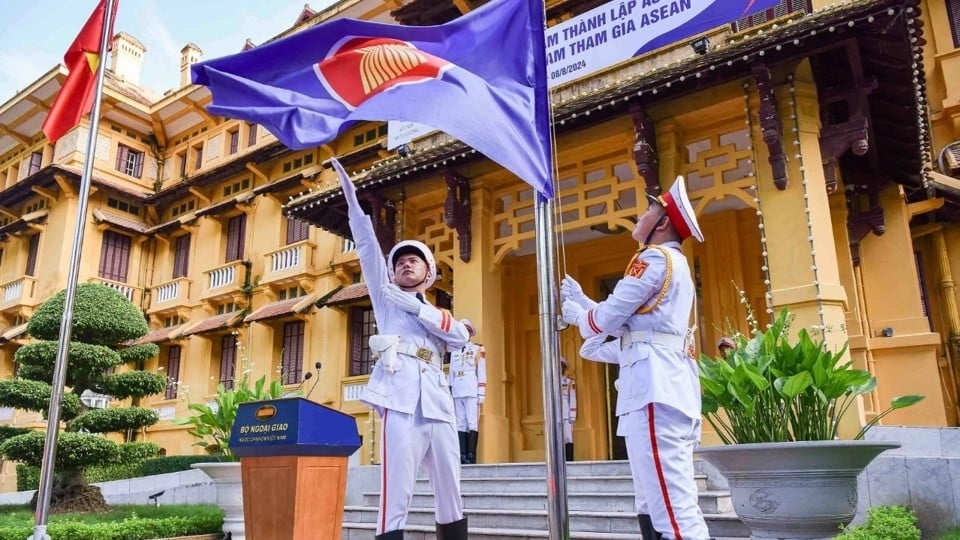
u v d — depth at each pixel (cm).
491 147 442
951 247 1312
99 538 816
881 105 1050
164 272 2384
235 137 2358
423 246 496
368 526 855
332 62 491
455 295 1245
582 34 1141
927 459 630
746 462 519
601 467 855
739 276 1248
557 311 416
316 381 1677
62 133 950
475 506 861
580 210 1145
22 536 805
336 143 2009
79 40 938
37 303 2291
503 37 481
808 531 513
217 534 889
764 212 963
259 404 575
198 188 2311
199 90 2336
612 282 1423
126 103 2438
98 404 1320
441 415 459
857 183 1227
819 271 905
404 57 475
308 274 1922
